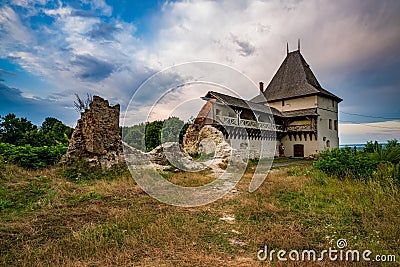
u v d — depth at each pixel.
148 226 4.96
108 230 4.79
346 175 9.48
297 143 27.81
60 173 9.84
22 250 3.96
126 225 5.05
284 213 6.07
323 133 27.50
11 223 5.02
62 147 13.07
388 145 10.85
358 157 9.92
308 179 9.95
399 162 9.04
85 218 5.46
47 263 3.58
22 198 6.75
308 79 29.28
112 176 10.27
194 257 3.88
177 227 5.02
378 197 6.52
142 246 4.16
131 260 3.76
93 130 11.12
